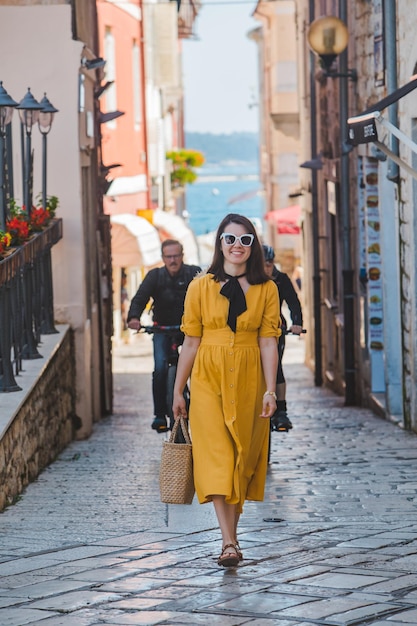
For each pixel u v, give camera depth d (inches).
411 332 670.5
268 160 2378.2
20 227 581.3
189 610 277.7
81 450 653.3
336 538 361.1
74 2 759.1
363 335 863.1
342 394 1024.9
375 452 589.6
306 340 1385.3
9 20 748.6
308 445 634.2
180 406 337.7
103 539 371.9
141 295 558.3
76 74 748.0
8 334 494.9
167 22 2011.6
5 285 492.1
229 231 331.0
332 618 264.8
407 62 660.1
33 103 639.8
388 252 745.6
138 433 759.1
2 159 544.4
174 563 331.3
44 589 304.8
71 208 750.5
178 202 3080.7
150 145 1984.5
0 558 346.9
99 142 945.5
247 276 333.4
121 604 286.0
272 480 497.7
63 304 743.7
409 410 690.2
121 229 1571.1
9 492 450.6
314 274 1152.2
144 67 1856.5
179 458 330.0
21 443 486.3
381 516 401.4
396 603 276.4
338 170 970.7
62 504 444.5
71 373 725.3
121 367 1418.6
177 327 555.8
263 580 305.0
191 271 560.1
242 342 332.2
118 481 510.3
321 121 1117.1
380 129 685.3
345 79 898.7
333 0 1034.1
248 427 333.1
